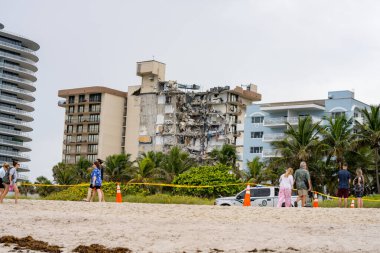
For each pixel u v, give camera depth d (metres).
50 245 13.27
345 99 101.81
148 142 142.00
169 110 140.25
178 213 21.66
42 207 24.48
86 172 121.06
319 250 12.55
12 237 13.82
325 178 71.56
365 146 71.44
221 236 14.59
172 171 89.06
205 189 61.94
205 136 133.62
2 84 141.25
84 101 154.88
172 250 12.71
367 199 47.25
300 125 72.94
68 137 157.75
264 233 15.16
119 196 34.06
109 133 152.50
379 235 14.75
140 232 15.33
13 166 27.12
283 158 72.38
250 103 141.00
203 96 136.75
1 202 26.88
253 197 38.22
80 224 17.27
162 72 145.12
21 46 148.00
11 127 144.00
